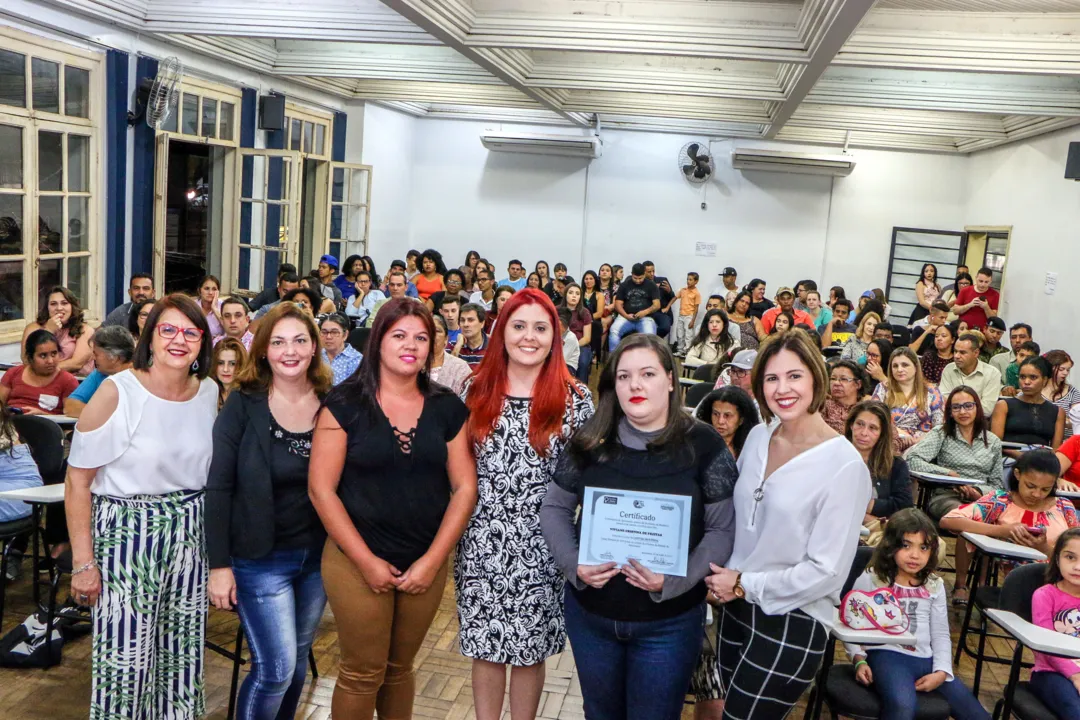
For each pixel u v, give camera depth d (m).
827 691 2.93
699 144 13.23
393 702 2.50
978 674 3.65
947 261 12.98
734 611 2.34
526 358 2.35
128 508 2.48
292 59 9.47
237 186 9.35
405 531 2.33
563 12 6.71
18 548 4.20
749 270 13.55
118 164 7.31
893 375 5.48
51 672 3.36
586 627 2.23
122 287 7.52
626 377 2.17
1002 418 5.65
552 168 13.75
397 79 9.56
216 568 2.45
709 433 2.25
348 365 5.01
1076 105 8.33
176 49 8.00
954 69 6.58
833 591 2.16
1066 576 2.99
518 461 2.38
